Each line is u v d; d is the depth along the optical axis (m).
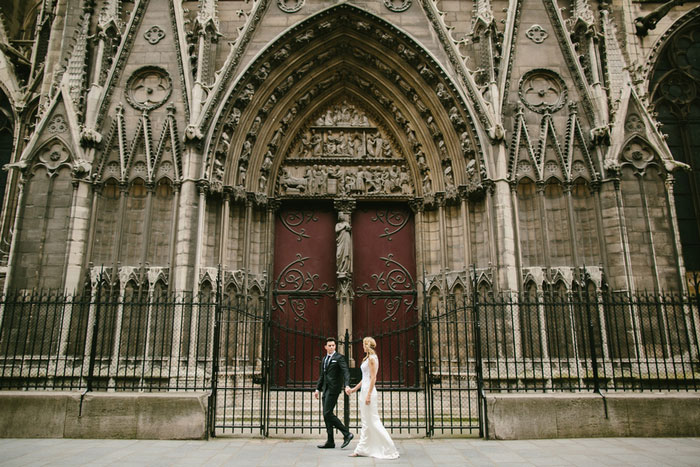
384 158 18.08
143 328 14.67
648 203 15.37
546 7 17.12
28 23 23.30
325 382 9.98
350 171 18.02
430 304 16.47
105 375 14.08
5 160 19.39
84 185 15.26
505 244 14.97
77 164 15.14
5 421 10.62
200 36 16.42
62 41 17.25
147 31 16.77
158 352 14.41
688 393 11.23
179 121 16.03
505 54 16.48
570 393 11.24
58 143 15.53
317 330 16.97
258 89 17.00
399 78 17.67
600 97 15.92
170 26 16.84
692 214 18.34
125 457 8.73
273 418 12.77
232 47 16.52
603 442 10.09
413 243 17.78
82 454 8.95
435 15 17.03
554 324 14.59
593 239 15.37
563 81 16.41
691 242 18.11
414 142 17.73
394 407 14.01
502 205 15.30
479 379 11.07
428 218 17.38
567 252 15.33
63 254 14.83
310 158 18.03
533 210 15.66
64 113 15.72
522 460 8.58
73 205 14.95
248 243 16.42
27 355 14.17
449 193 16.64
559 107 16.25
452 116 16.48
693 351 14.45
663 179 15.48
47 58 17.77
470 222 16.06
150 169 15.62
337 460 8.63
